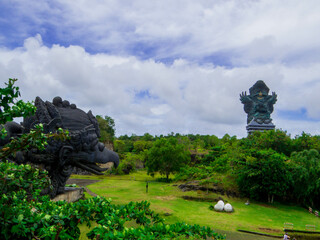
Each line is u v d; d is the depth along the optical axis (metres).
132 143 99.62
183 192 34.56
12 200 5.37
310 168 34.22
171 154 49.56
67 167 13.80
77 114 13.95
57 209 5.55
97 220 5.62
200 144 88.75
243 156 36.56
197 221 22.45
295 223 25.77
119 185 41.03
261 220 25.59
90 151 13.84
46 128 12.57
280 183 33.78
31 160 12.73
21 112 4.56
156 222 6.27
